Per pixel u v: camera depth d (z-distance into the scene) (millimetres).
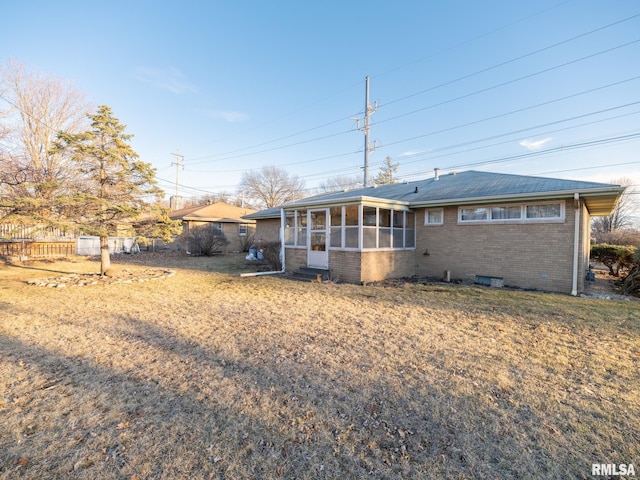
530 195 8695
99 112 10477
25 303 6895
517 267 9391
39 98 18547
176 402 2975
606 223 32875
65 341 4566
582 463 2205
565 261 8586
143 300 7391
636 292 8906
